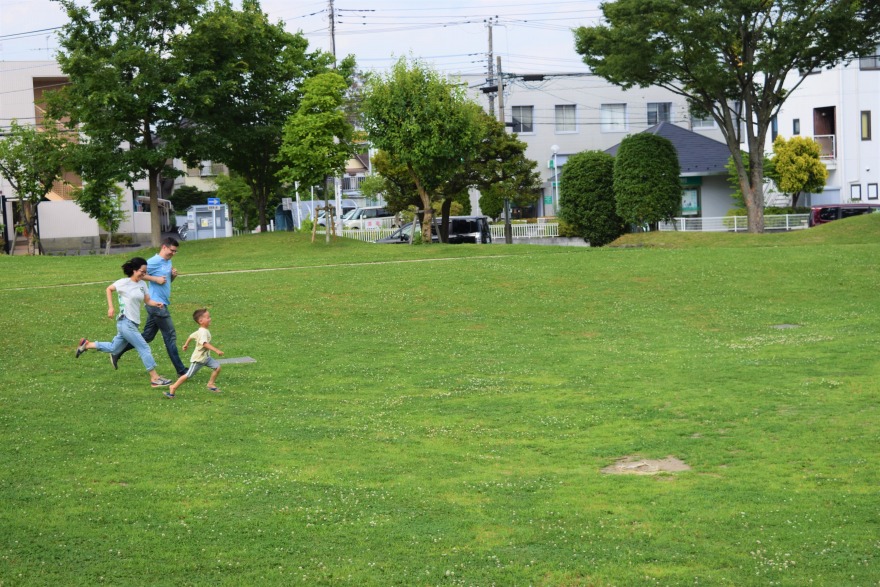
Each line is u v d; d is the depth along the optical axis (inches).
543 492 343.9
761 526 298.5
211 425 447.8
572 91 2426.2
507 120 2411.4
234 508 318.7
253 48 1471.5
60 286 977.5
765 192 2276.1
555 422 461.1
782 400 484.7
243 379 570.3
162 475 356.5
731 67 1486.2
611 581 256.7
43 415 460.1
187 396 518.0
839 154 2217.0
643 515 313.6
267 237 1433.3
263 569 265.1
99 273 1101.1
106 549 277.7
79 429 429.7
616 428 446.9
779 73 1481.3
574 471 374.9
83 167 1398.9
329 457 394.0
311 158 1322.6
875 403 467.8
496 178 1740.9
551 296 904.3
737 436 420.5
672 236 1519.4
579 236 1876.2
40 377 568.1
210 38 1370.6
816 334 698.8
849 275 966.4
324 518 310.0
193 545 282.2
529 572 264.1
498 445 419.8
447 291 924.0
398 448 412.5
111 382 554.3
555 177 2094.0
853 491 331.6
